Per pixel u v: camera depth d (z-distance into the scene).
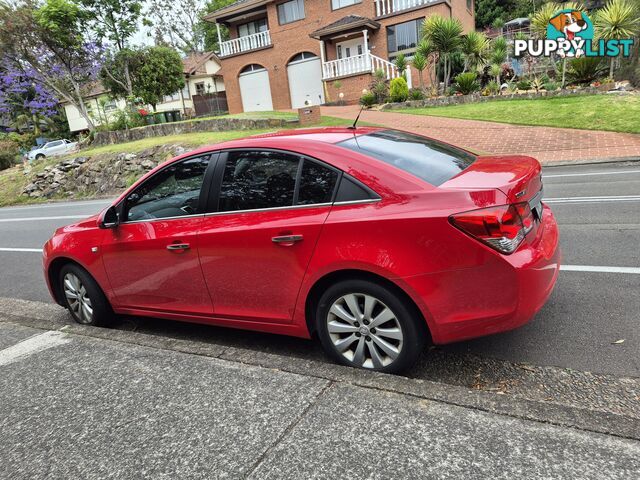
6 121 45.75
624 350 2.96
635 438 1.98
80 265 4.11
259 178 3.08
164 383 2.85
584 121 13.70
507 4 42.19
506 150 12.55
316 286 2.90
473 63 21.34
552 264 2.75
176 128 21.61
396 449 2.08
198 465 2.13
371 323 2.78
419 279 2.53
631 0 17.95
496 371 2.89
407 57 24.98
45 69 27.25
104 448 2.33
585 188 8.07
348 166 2.79
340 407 2.43
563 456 1.93
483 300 2.48
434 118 16.72
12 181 22.22
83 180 19.53
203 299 3.41
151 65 30.05
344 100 25.11
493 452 2.00
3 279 6.67
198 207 3.33
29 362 3.33
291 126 18.78
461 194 2.50
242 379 2.79
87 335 3.69
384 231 2.57
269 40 28.73
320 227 2.75
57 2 24.52
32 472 2.22
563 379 2.74
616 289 3.83
